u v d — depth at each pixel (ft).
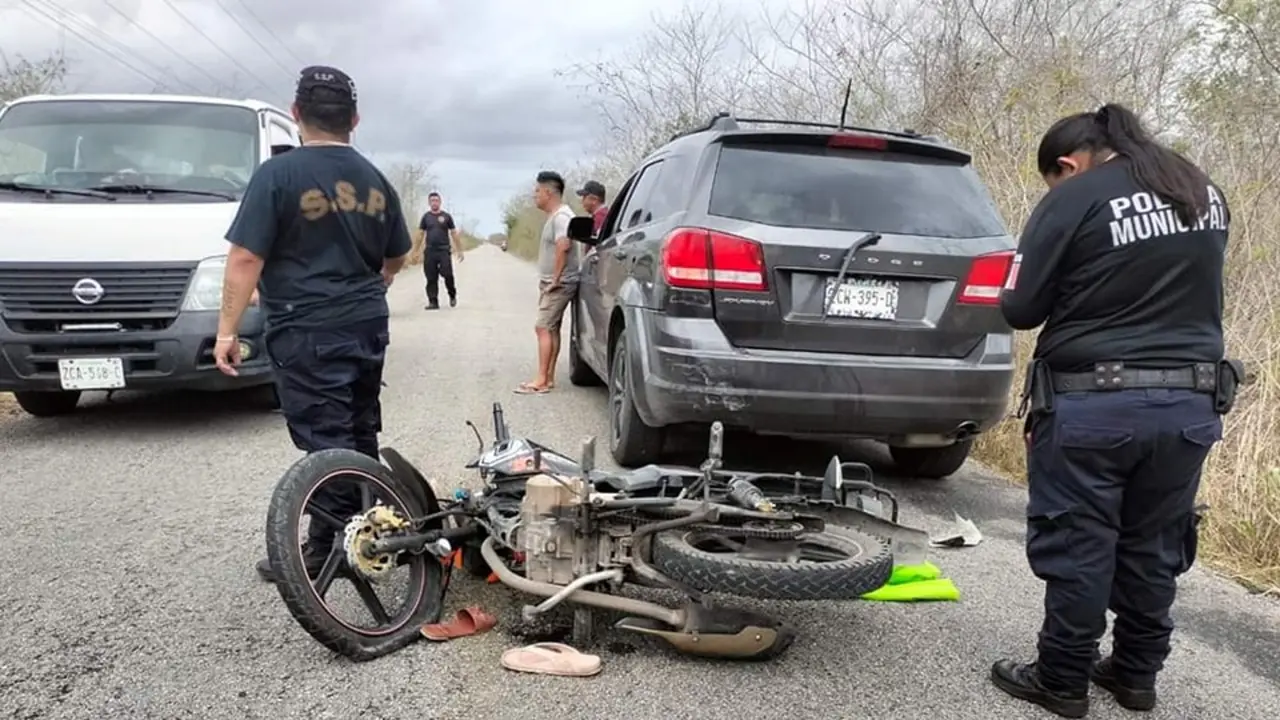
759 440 19.44
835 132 14.74
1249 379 16.98
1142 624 9.28
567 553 9.87
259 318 18.54
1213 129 23.52
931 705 9.23
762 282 13.52
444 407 22.95
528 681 9.32
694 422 14.34
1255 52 23.89
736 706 9.02
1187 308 8.55
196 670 9.34
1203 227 8.48
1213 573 13.67
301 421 11.03
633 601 9.71
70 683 9.00
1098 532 8.78
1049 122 24.39
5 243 17.44
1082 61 26.66
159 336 17.63
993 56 27.89
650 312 14.61
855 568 9.01
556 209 24.90
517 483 11.26
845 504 11.40
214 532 13.41
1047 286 8.79
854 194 14.28
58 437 19.19
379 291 11.44
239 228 10.29
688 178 15.02
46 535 13.17
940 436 14.37
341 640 9.36
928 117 29.14
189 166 20.88
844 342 13.76
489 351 33.94
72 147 20.71
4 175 20.01
